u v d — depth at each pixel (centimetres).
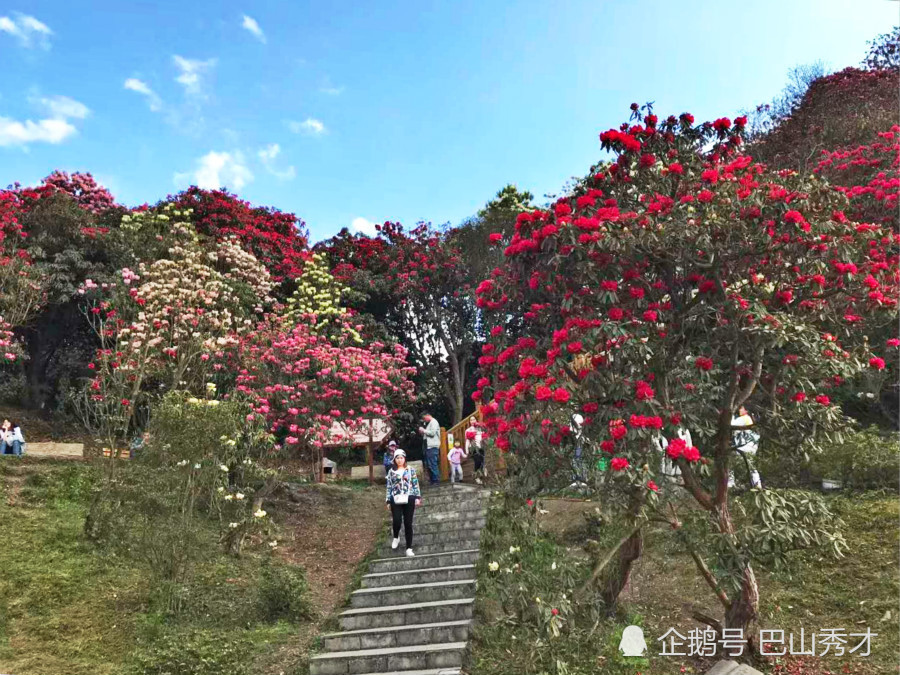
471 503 1112
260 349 1295
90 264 1684
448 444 1431
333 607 854
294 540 1081
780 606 699
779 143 1747
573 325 587
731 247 603
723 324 609
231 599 834
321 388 1286
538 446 587
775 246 597
